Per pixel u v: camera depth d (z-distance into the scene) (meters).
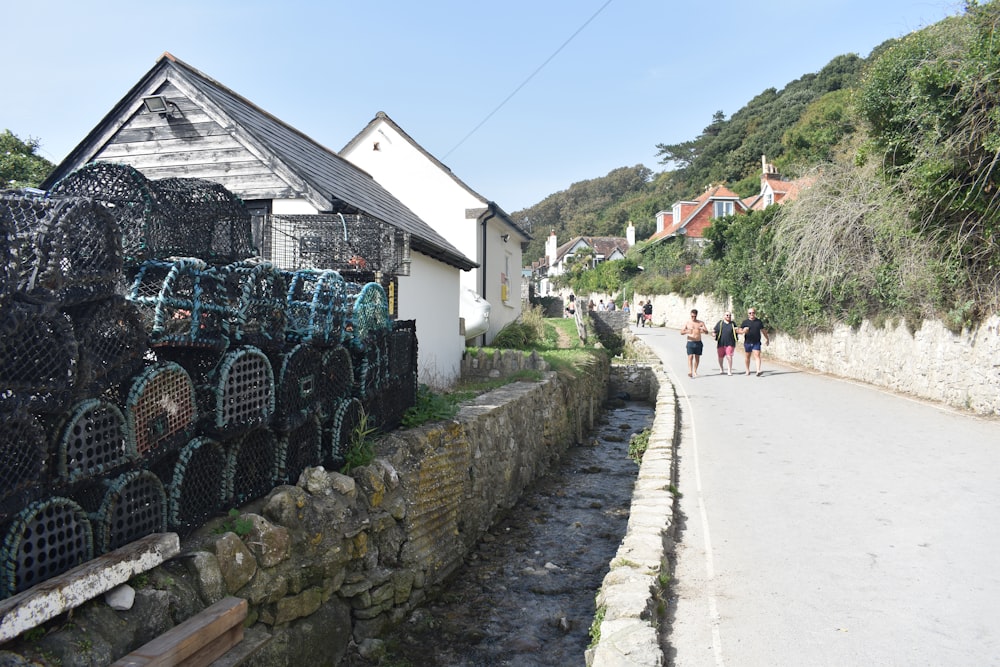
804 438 9.74
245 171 9.61
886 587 4.71
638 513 6.16
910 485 7.12
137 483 3.94
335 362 6.19
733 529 6.00
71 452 3.44
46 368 3.26
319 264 8.48
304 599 5.04
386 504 6.23
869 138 12.45
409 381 8.14
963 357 11.12
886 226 12.70
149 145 9.95
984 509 6.27
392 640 5.88
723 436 10.15
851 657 3.81
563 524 9.15
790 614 4.36
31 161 13.54
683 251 42.41
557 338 24.22
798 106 65.06
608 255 75.62
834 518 6.20
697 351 18.14
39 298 3.22
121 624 3.49
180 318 4.37
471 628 6.17
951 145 9.91
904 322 13.21
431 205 18.94
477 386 12.60
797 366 19.56
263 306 5.16
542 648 5.82
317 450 5.87
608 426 17.62
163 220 4.73
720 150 72.75
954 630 4.09
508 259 23.09
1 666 2.87
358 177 13.37
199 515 4.49
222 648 3.98
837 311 16.58
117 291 3.87
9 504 3.07
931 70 10.09
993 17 9.74
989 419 10.16
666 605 4.52
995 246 10.08
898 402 12.29
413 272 11.58
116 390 3.84
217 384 4.54
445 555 7.31
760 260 22.27
